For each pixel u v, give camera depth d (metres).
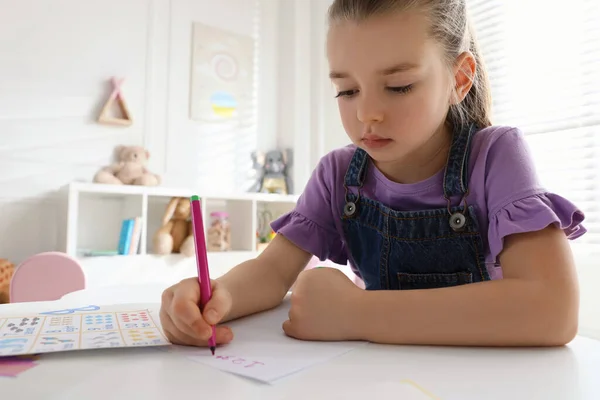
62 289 1.56
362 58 0.56
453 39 0.63
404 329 0.48
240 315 0.63
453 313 0.48
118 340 0.46
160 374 0.38
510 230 0.56
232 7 2.72
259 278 0.68
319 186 0.82
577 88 1.84
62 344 0.44
